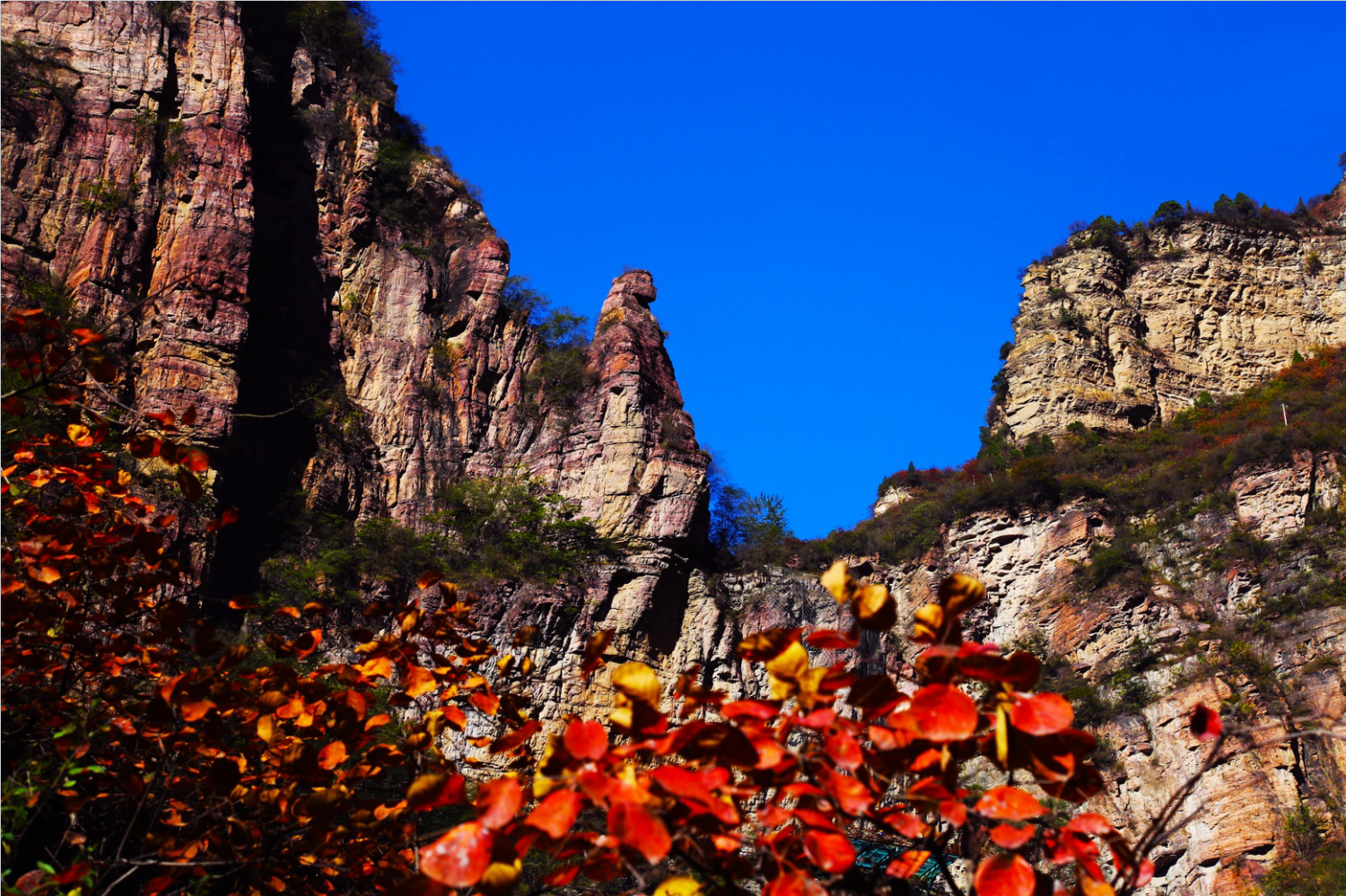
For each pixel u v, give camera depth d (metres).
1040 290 97.19
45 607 7.68
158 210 53.41
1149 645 58.41
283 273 59.47
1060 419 89.12
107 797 7.59
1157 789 50.91
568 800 4.34
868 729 4.66
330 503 55.09
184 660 8.84
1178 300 96.69
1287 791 48.41
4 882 6.21
